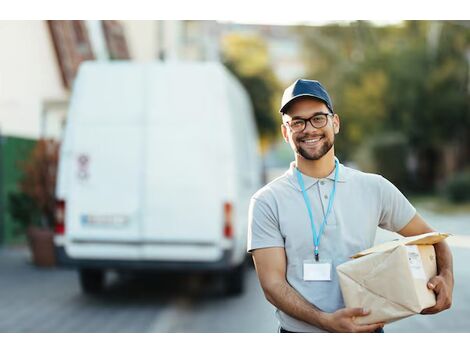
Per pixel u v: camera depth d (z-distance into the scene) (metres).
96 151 8.85
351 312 2.96
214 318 8.13
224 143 8.79
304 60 40.88
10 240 15.16
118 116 8.88
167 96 8.86
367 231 3.21
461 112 32.84
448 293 3.10
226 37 41.97
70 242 8.80
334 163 3.30
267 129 42.41
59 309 8.74
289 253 3.19
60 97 17.16
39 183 12.76
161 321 8.00
